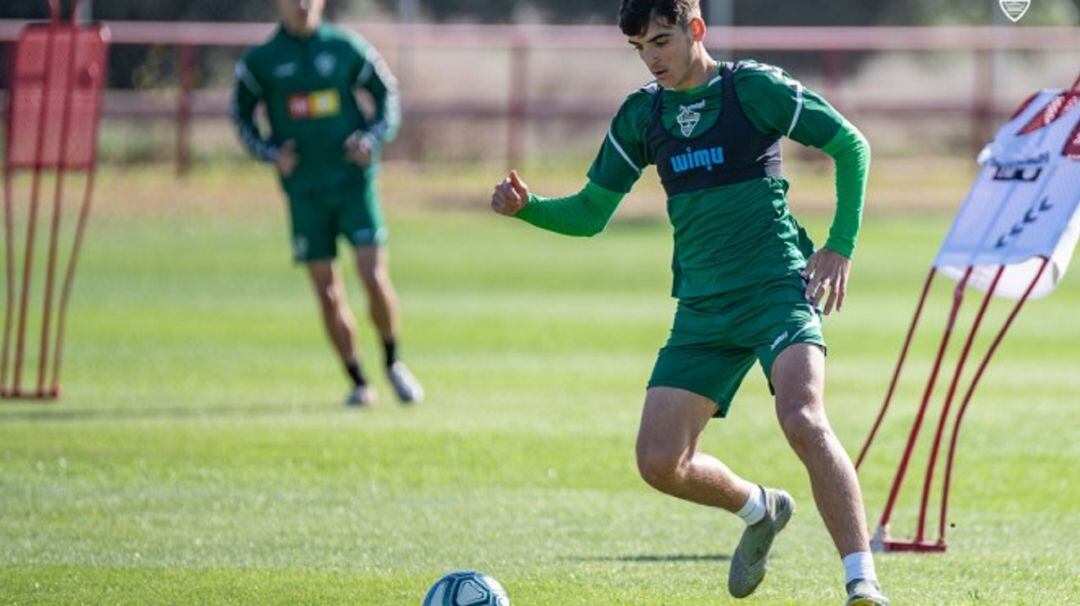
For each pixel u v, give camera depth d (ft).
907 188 305.53
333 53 139.44
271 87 139.95
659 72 72.43
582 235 77.51
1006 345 178.40
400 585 81.35
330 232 140.36
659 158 74.13
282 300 210.38
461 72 333.62
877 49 314.96
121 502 102.78
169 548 90.22
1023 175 86.48
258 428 129.39
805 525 97.14
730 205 72.49
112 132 309.83
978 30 345.72
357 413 137.18
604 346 177.68
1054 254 86.07
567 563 86.48
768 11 362.94
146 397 145.59
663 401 72.54
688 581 82.28
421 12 353.31
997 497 104.47
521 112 311.47
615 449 120.57
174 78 324.60
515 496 104.94
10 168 143.95
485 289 222.28
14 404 141.49
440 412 137.59
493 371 161.38
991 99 318.04
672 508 101.55
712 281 72.79
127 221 269.85
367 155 137.59
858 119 332.80
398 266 240.32
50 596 79.36
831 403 141.49
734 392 73.77
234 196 289.74
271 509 100.94
